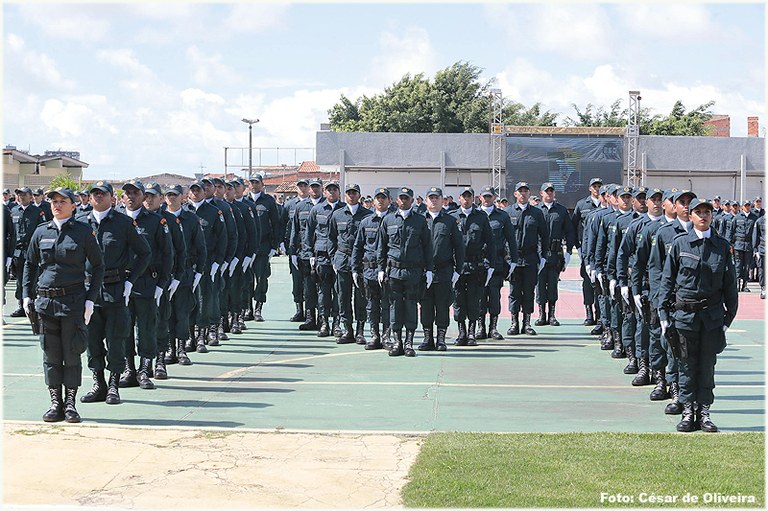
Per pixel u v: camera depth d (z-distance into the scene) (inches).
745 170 1685.5
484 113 2274.9
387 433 313.0
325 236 565.6
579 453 285.0
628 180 1651.1
